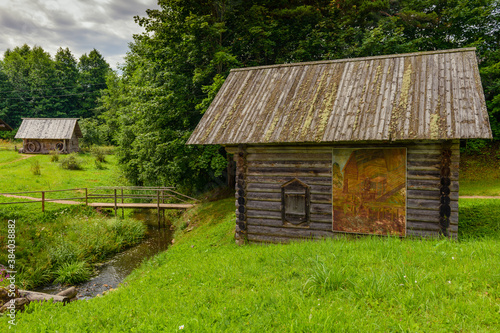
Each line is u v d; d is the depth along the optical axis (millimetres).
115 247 14141
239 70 13086
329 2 20375
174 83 17391
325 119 9711
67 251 12375
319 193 10000
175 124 18344
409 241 7508
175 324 4148
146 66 20109
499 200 13562
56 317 5402
